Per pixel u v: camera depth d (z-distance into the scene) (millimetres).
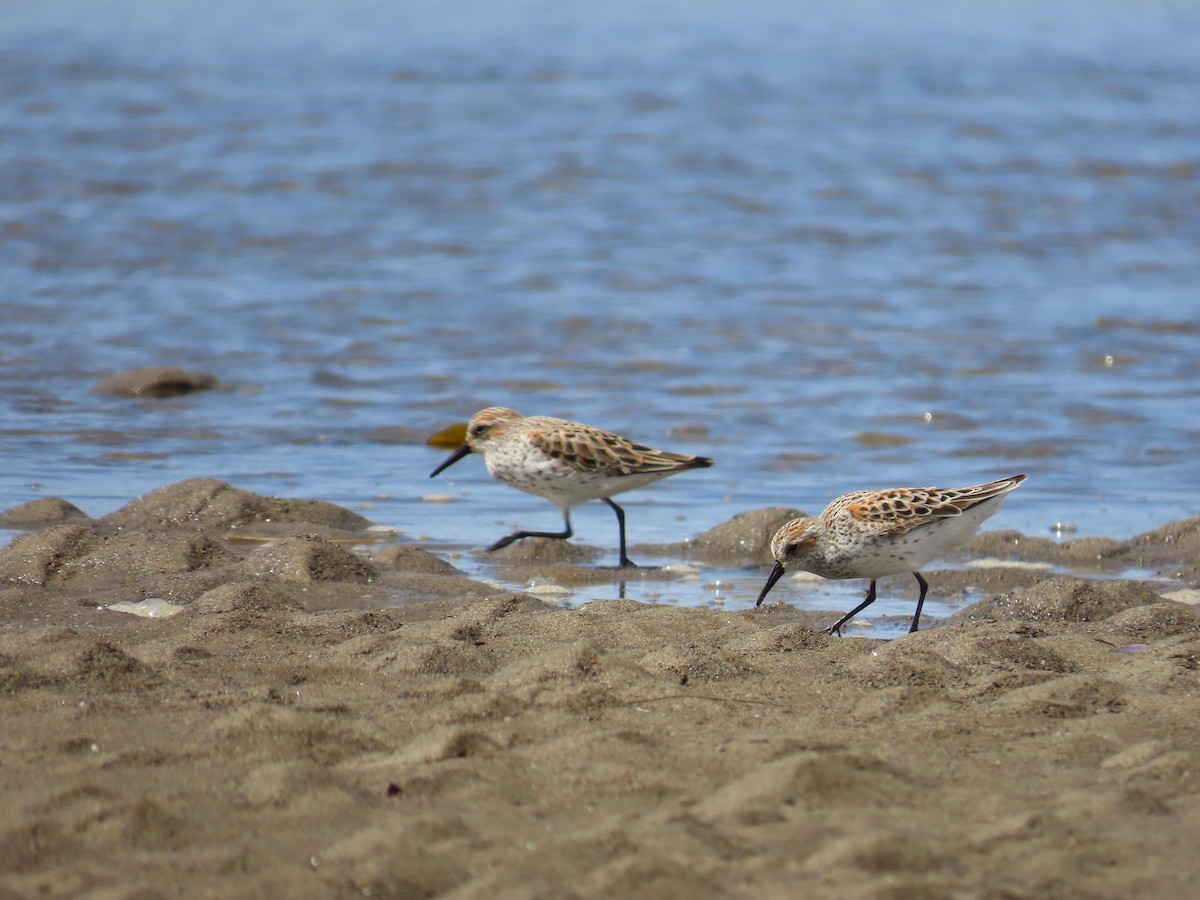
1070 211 30641
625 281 25422
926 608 11727
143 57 48281
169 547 11891
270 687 8055
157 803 6320
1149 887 5582
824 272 26188
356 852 5867
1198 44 52281
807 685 8250
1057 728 7398
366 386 19781
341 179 32719
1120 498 15453
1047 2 64438
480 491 15953
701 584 12531
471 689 7984
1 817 6125
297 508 14227
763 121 39312
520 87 43688
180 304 23500
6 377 19516
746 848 5863
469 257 26922
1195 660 8383
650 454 13875
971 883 5582
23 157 33812
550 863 5750
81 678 7980
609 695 7836
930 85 44188
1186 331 22594
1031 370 20656
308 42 52594
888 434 17781
